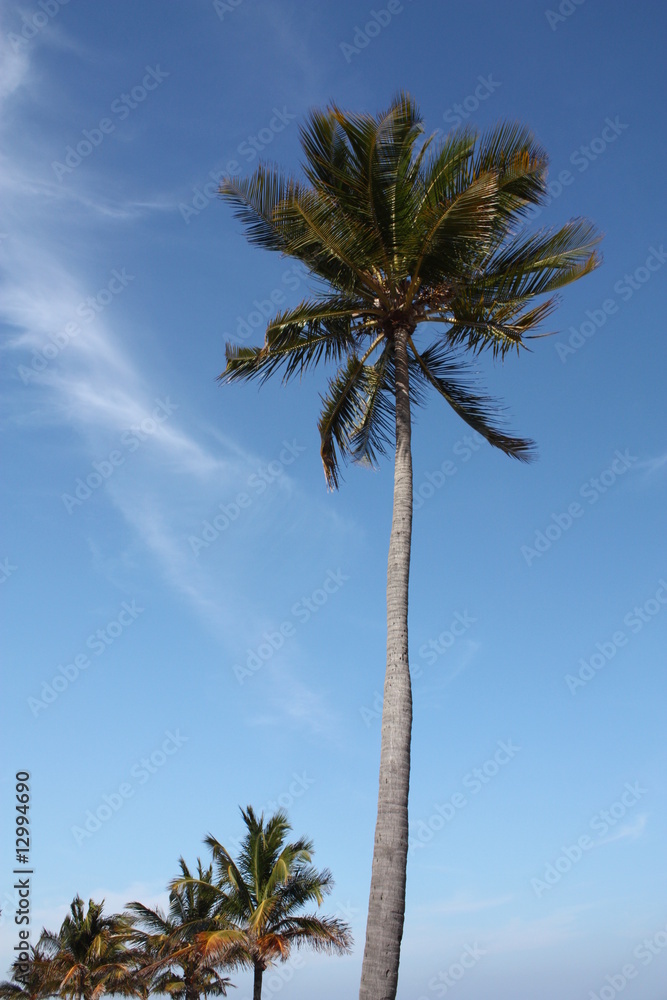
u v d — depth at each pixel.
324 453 16.20
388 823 10.73
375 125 13.59
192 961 31.77
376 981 9.70
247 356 15.33
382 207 14.22
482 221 13.71
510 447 16.64
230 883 28.77
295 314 14.95
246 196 14.66
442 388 16.67
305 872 27.92
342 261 14.85
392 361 15.91
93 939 34.97
